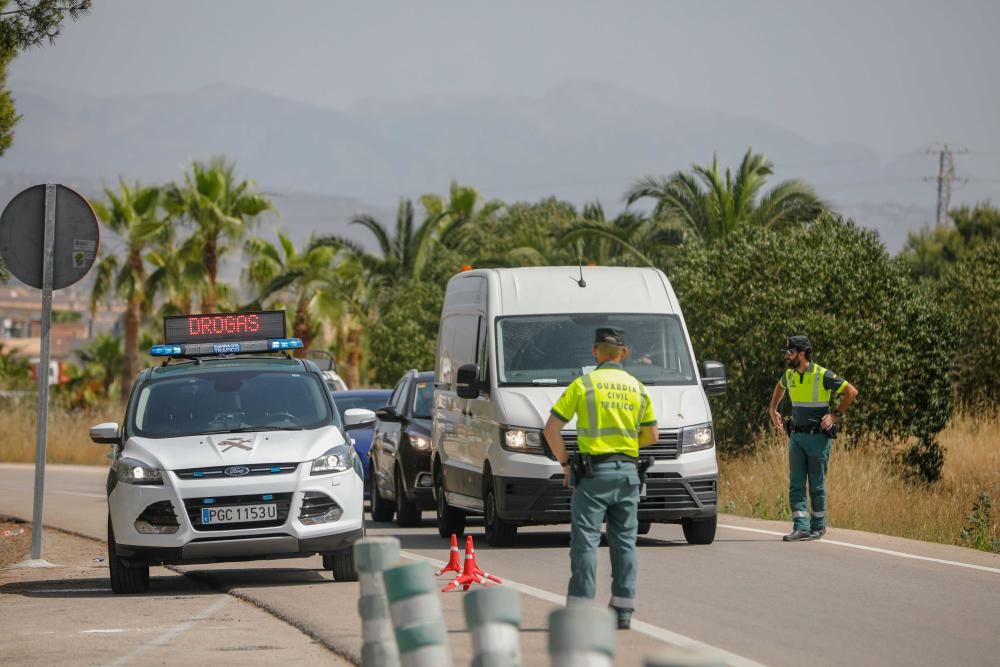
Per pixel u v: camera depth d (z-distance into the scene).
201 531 35.97
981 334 91.94
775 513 57.31
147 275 161.38
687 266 78.94
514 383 45.81
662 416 44.56
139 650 27.38
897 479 66.88
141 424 38.41
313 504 36.66
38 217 41.69
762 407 73.62
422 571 14.44
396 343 131.62
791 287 73.88
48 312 42.62
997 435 85.25
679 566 39.66
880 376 72.25
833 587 35.44
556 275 49.09
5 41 46.81
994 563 40.41
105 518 63.25
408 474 57.00
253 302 150.50
